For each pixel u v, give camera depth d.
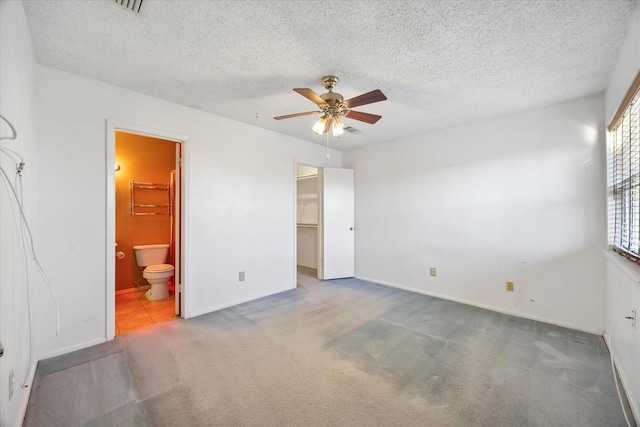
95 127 2.37
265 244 3.72
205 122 3.09
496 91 2.56
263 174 3.70
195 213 3.01
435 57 2.02
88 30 1.74
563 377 1.90
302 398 1.68
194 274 3.00
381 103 2.83
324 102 2.16
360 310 3.20
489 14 1.58
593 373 1.94
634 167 1.96
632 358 1.66
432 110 3.01
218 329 2.67
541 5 1.51
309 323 2.81
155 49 1.95
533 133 2.97
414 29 1.72
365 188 4.64
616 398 1.68
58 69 2.20
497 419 1.52
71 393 1.71
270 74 2.28
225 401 1.65
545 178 2.90
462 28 1.71
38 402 1.62
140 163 3.96
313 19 1.64
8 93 1.33
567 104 2.77
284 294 3.81
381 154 4.41
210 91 2.59
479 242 3.36
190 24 1.69
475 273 3.39
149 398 1.67
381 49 1.93
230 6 1.54
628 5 1.51
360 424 1.48
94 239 2.35
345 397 1.70
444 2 1.50
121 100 2.51
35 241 2.03
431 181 3.80
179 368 2.00
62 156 2.21
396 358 2.15
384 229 4.37
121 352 2.22
